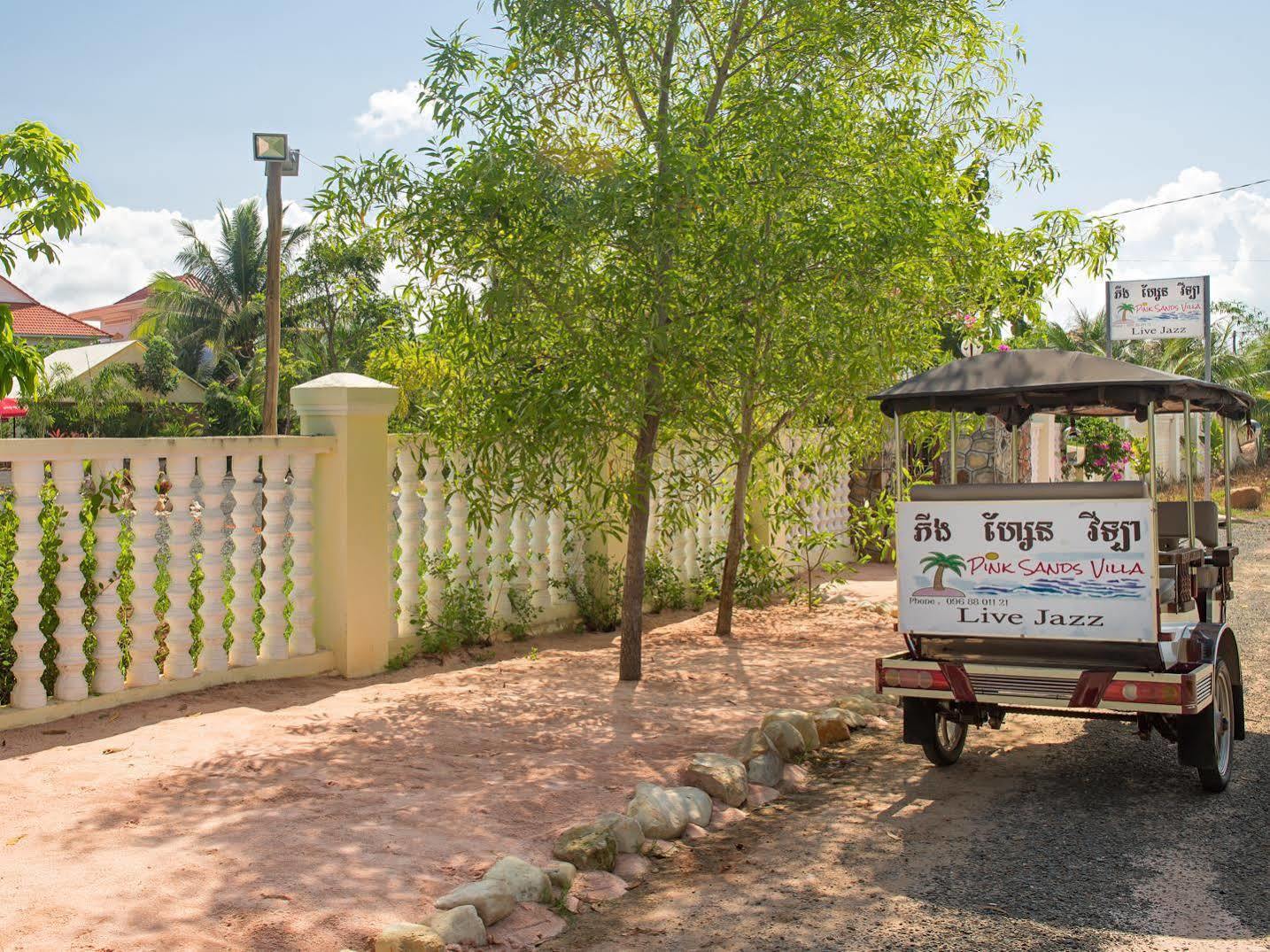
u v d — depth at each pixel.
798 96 7.71
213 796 5.32
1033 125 10.52
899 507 6.37
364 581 8.10
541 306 7.91
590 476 8.28
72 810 5.06
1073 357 6.53
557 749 6.41
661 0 8.70
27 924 3.91
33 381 11.16
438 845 4.86
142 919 3.99
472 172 7.37
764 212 7.78
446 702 7.41
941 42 9.84
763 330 7.99
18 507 6.34
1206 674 5.84
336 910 4.16
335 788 5.54
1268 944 4.12
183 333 50.28
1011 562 6.10
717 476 11.21
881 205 7.86
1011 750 7.05
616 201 7.17
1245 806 5.87
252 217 50.31
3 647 6.48
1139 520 5.82
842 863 5.03
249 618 7.64
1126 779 6.39
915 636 6.37
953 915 4.43
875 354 8.19
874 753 6.94
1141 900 4.56
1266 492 31.05
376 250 8.25
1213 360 36.59
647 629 10.84
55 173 10.39
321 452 7.98
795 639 10.42
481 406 8.04
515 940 4.15
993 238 9.95
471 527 9.23
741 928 4.31
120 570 7.11
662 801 5.41
